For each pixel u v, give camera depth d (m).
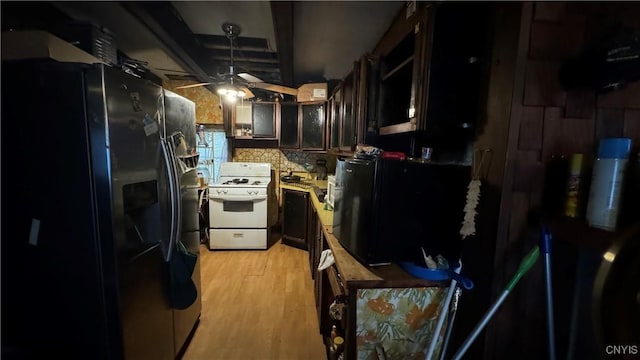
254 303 2.37
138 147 1.25
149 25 1.71
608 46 0.77
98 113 1.05
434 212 1.17
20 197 1.09
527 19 0.88
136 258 1.25
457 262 1.13
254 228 3.50
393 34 1.83
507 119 0.92
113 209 1.10
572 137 0.93
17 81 1.05
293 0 1.50
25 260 1.12
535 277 0.99
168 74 3.37
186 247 1.80
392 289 1.10
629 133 0.94
